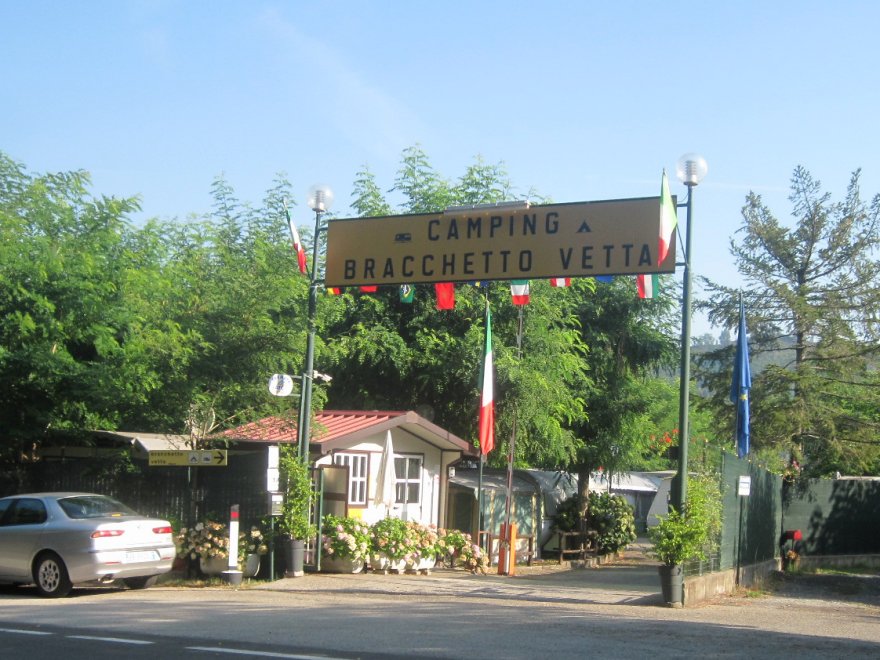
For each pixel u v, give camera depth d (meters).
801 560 24.11
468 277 15.65
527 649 9.46
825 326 25.69
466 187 23.98
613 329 25.33
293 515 16.41
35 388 18.84
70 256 19.14
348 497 18.38
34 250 18.91
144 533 14.69
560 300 23.23
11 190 21.06
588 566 24.22
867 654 9.80
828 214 26.05
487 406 19.05
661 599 14.41
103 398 18.59
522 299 17.73
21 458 19.78
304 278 20.73
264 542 16.53
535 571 21.05
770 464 25.67
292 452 16.80
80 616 11.73
